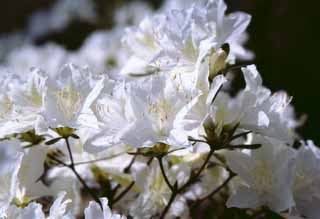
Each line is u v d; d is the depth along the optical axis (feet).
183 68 2.38
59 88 2.36
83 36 8.08
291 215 2.42
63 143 2.56
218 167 2.63
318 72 6.46
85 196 2.89
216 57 2.39
